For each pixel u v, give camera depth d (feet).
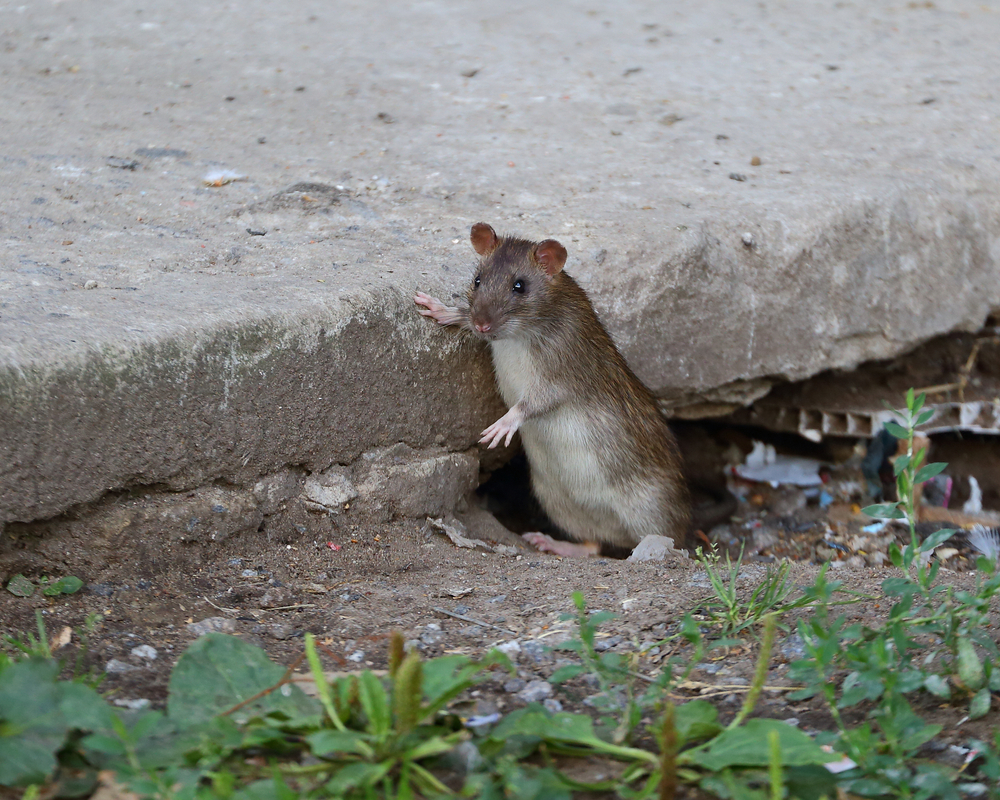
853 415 32.14
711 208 28.81
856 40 47.26
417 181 29.86
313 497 21.27
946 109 37.91
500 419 23.80
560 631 17.10
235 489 19.98
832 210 29.19
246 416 19.67
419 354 22.67
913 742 12.73
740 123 36.65
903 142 34.63
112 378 17.49
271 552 20.42
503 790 11.72
